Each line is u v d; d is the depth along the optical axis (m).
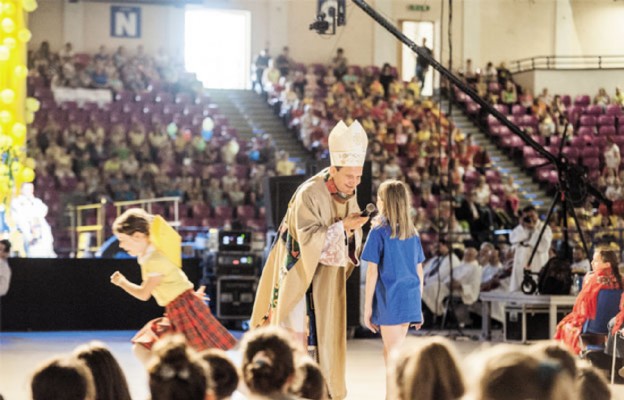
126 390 3.60
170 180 21.36
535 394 2.53
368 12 11.09
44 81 23.77
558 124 25.53
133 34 25.52
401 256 7.13
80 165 21.09
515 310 12.66
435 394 3.18
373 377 9.43
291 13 26.92
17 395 8.04
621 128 26.00
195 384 3.11
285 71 25.95
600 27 28.09
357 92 25.88
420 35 27.64
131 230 6.31
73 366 3.19
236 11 26.55
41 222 14.77
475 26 27.73
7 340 12.76
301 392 3.85
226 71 26.69
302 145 24.44
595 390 3.63
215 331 6.41
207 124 23.31
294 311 6.29
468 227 18.69
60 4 24.94
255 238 14.84
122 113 23.72
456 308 14.59
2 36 14.77
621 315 8.05
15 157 14.30
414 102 26.14
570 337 8.91
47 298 13.82
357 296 12.39
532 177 24.75
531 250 13.94
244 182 21.91
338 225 6.25
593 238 17.69
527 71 27.05
